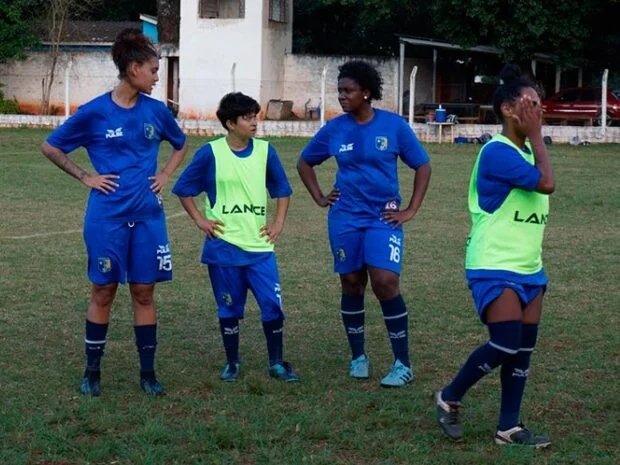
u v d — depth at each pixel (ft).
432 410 18.38
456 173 66.95
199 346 23.48
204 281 31.58
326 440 16.62
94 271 18.98
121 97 18.83
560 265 34.60
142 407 18.22
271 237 20.66
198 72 118.01
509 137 16.02
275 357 20.57
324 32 138.62
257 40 116.06
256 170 20.35
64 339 23.91
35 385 19.77
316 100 120.26
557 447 16.35
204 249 20.77
